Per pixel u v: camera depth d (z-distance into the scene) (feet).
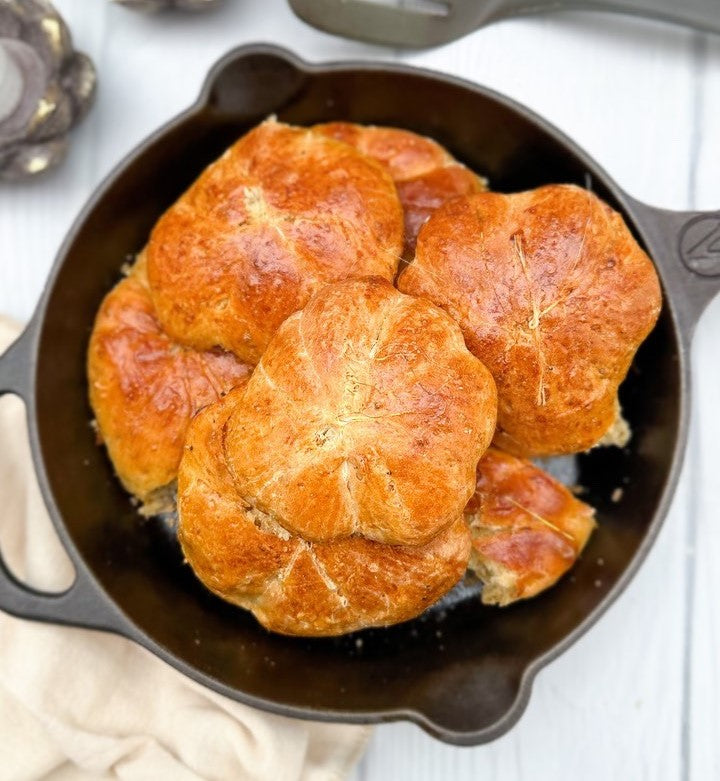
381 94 1.76
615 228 1.58
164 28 1.95
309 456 1.40
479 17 1.88
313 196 1.56
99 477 1.79
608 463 1.80
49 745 1.80
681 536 1.89
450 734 1.53
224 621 1.76
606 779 1.86
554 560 1.68
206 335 1.61
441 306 1.53
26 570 1.83
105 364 1.69
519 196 1.59
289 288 1.54
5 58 1.72
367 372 1.41
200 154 1.80
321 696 1.65
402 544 1.44
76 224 1.68
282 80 1.71
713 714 1.87
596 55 1.93
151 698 1.80
